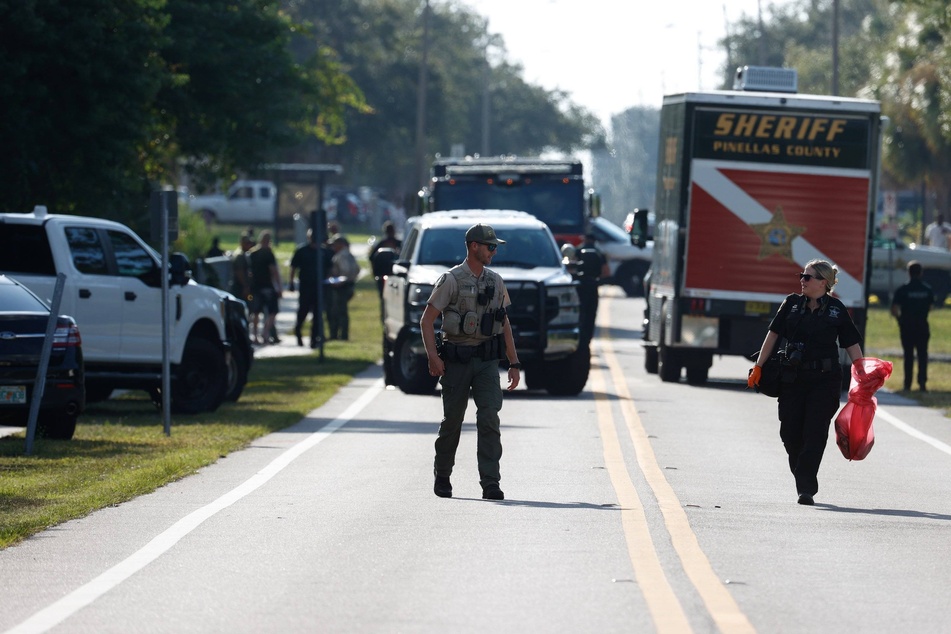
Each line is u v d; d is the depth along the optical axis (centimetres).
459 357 4441
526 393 8538
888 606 3039
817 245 8831
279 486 4778
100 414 7300
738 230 8856
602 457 5594
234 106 12412
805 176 8819
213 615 2914
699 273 8881
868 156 8800
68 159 9206
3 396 5778
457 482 4884
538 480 4941
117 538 3794
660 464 5450
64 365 5909
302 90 12975
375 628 2795
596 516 4112
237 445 5928
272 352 11562
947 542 3838
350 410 7488
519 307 8025
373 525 3972
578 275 9062
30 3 8606
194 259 14112
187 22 11888
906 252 17475
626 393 8569
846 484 5044
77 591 3144
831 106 8775
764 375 4628
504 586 3170
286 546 3656
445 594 3094
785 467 5447
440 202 12250
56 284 5653
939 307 17612
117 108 9212
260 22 12375
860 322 8812
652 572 3294
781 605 3022
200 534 3838
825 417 4559
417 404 7769
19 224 6750
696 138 8850
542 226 8594
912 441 6569
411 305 8206
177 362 7169
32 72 8900
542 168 12250
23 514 4122
